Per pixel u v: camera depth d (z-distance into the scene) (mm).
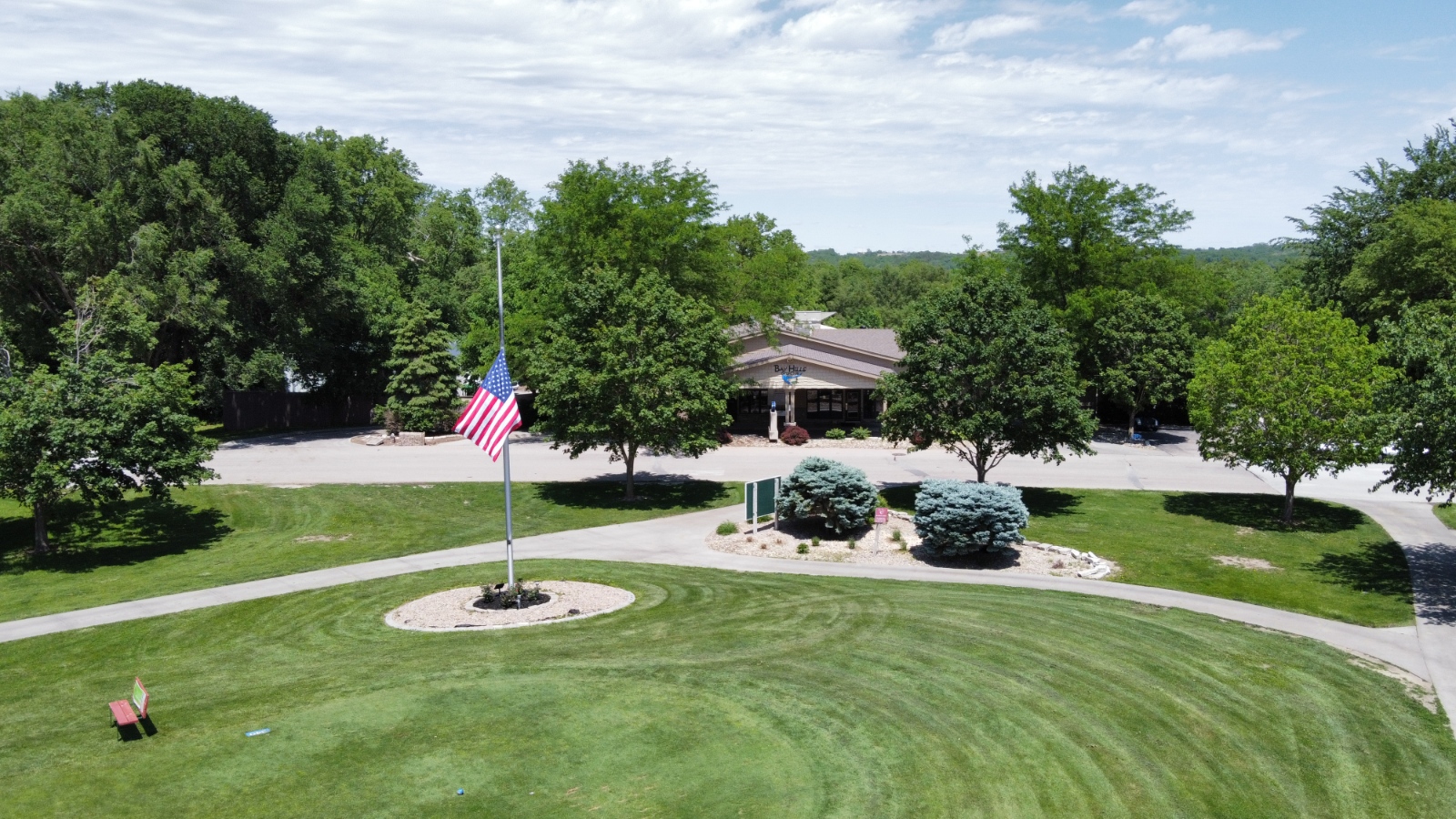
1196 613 19391
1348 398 27969
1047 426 29891
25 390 25766
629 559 25250
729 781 11469
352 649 17297
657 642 16969
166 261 43750
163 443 27484
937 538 24078
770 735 12758
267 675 15852
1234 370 29766
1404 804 11406
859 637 17125
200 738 12945
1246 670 15766
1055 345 30297
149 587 23125
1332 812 11141
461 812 10773
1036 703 13953
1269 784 11727
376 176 64062
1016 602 19984
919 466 41062
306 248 49500
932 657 15953
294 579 23438
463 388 54094
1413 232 43344
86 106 48188
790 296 49094
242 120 47500
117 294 33625
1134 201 55250
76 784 11602
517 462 42781
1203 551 26188
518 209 87250
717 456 44594
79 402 26297
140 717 13219
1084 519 30562
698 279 45812
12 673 16688
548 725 13148
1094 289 52219
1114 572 23578
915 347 31500
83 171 44125
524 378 35969
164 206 44625
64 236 41156
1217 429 30438
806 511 26891
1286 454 28969
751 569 23859
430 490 36219
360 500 34469
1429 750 12875
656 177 46000
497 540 28234
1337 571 23844
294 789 11375
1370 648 17406
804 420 54125
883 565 24141
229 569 25125
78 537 29203
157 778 11742
